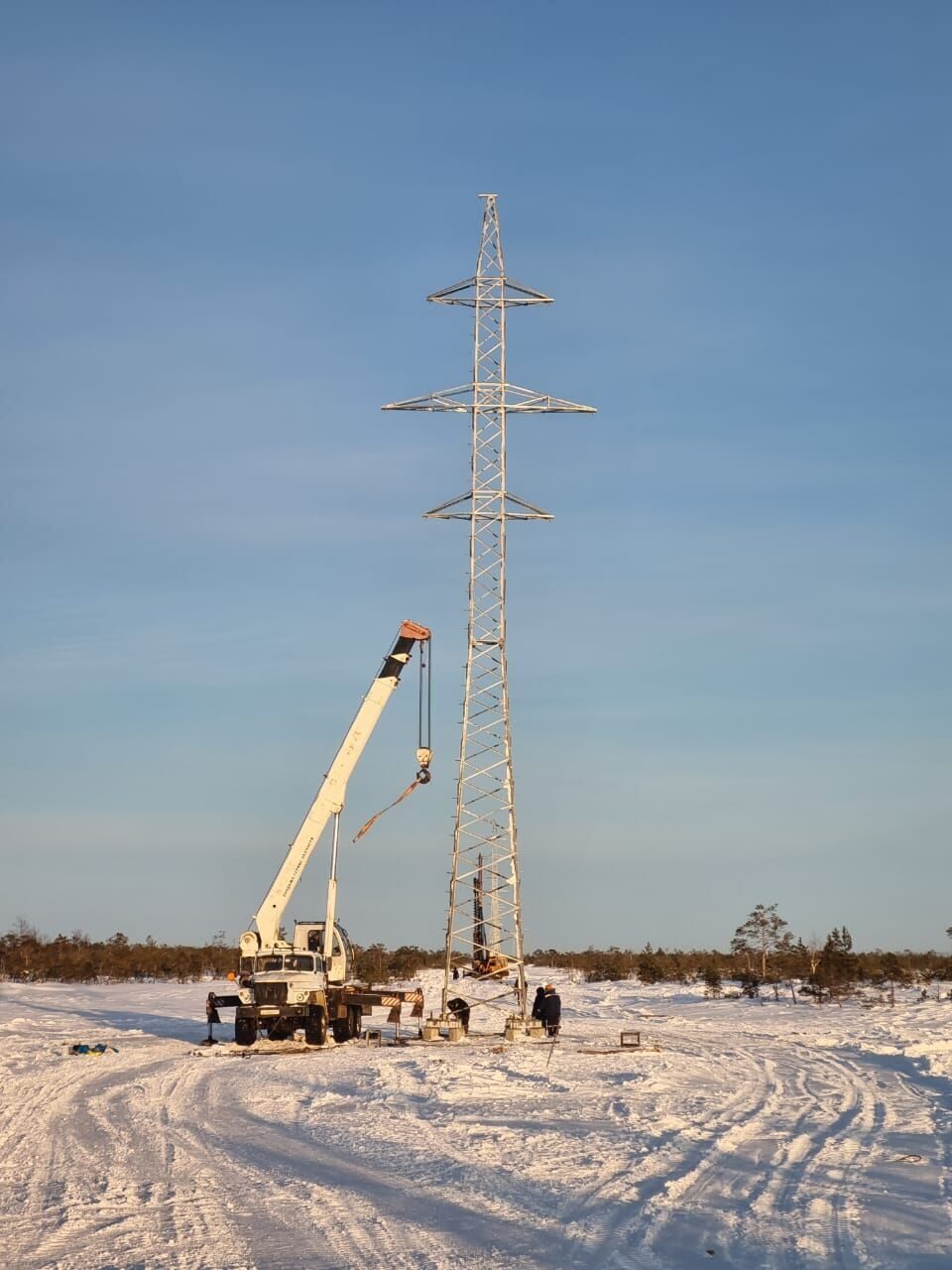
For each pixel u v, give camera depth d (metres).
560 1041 41.28
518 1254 13.59
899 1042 40.25
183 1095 27.59
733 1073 32.00
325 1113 24.86
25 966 85.19
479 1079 29.70
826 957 68.50
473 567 41.06
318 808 40.97
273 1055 36.59
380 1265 13.12
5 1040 41.34
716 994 66.56
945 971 78.69
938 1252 13.76
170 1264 13.16
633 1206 16.08
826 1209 15.84
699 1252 13.69
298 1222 15.12
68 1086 29.27
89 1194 16.91
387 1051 37.62
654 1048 37.50
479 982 77.00
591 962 105.44
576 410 42.09
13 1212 15.77
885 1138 21.48
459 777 41.19
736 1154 19.89
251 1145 21.02
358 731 41.47
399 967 86.50
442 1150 20.42
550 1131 22.33
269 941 40.19
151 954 96.25
